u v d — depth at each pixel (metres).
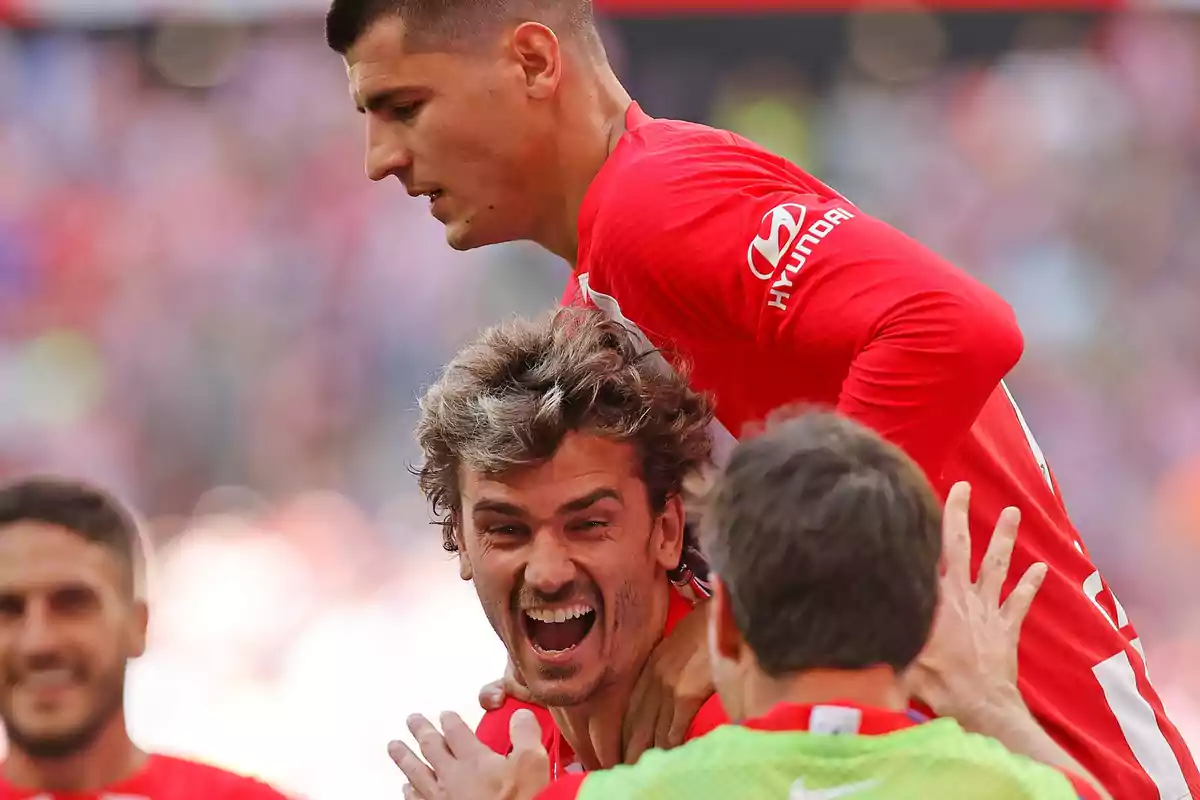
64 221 36.22
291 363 34.78
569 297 8.63
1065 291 35.19
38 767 7.25
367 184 36.72
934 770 5.50
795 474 5.71
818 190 7.99
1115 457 32.72
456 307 35.16
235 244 36.22
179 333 34.97
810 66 37.56
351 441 34.12
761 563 5.66
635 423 6.96
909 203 36.91
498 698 7.70
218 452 33.91
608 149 8.34
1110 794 7.65
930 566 5.74
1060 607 7.89
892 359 7.15
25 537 7.08
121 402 34.31
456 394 7.08
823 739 5.53
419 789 6.97
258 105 37.84
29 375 34.28
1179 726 23.31
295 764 22.14
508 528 7.00
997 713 6.61
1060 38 37.12
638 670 7.23
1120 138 36.56
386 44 8.12
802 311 7.39
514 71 8.15
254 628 25.88
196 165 37.25
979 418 8.03
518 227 8.48
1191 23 36.78
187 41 37.91
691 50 37.47
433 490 7.41
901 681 5.86
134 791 7.34
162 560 27.83
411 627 26.09
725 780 5.55
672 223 7.60
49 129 37.34
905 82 37.50
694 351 7.89
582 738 7.54
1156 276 35.59
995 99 37.03
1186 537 30.62
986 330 7.18
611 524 6.99
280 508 32.34
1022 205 36.44
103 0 34.62
